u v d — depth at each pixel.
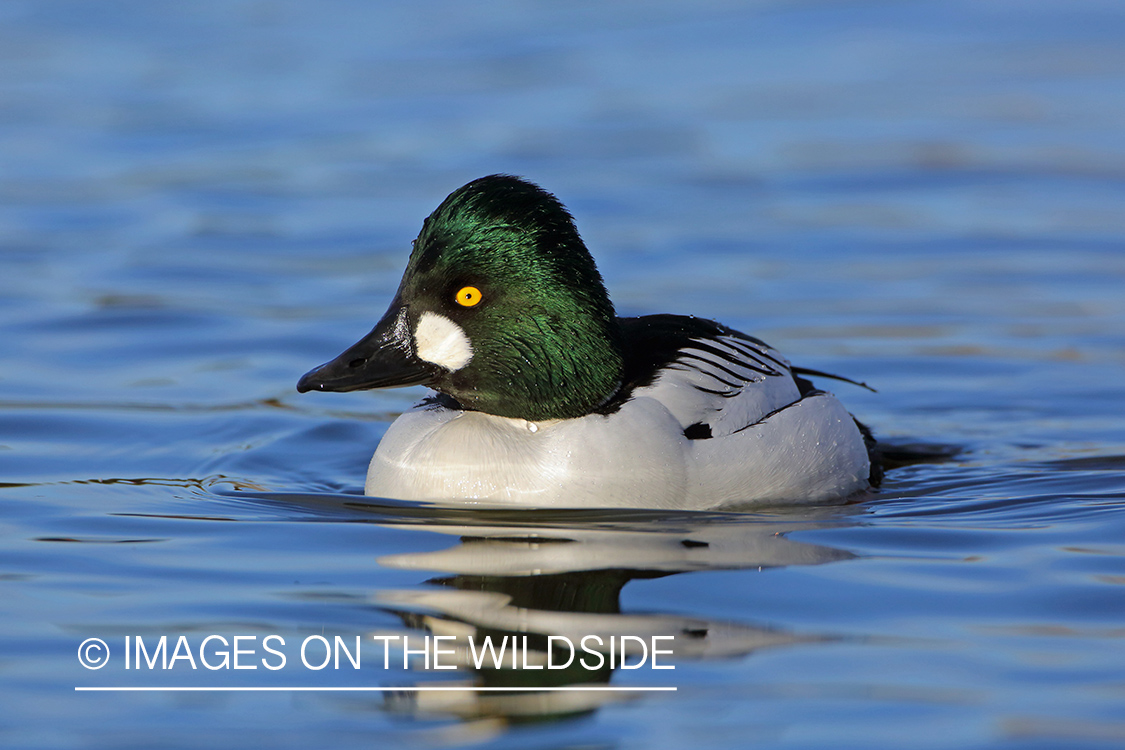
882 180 21.19
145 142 23.11
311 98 25.56
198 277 17.05
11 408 12.54
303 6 32.97
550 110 24.81
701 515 9.58
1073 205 19.72
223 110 24.81
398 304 9.84
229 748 6.07
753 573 8.12
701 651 6.97
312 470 11.25
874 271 17.25
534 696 6.55
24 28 30.42
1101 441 11.91
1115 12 31.44
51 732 6.23
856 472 10.59
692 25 30.94
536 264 9.56
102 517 9.49
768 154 22.50
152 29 30.64
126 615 7.52
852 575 8.08
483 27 30.84
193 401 13.02
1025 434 12.25
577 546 8.70
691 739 6.09
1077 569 8.13
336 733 6.23
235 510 9.72
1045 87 25.94
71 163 22.00
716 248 18.17
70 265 17.41
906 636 7.12
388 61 28.12
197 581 8.07
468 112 24.62
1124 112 24.23
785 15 31.59
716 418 10.00
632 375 10.11
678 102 25.30
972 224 19.06
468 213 9.59
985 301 16.06
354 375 9.71
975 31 30.27
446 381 9.80
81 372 13.76
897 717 6.23
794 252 18.02
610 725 6.23
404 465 9.99
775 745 6.02
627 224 19.16
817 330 15.25
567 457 9.63
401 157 22.16
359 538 8.93
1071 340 14.75
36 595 7.82
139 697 6.58
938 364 14.20
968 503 10.01
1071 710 6.26
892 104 25.20
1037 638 7.07
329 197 20.38
